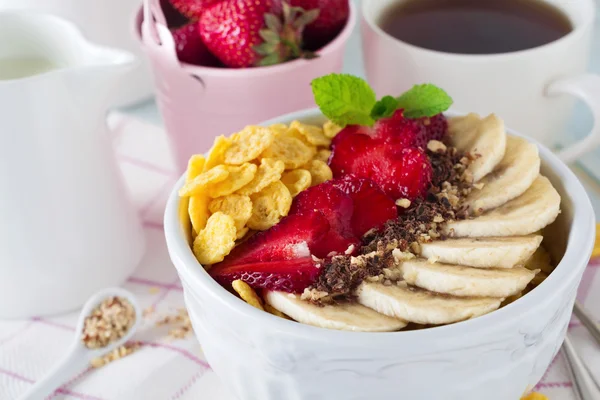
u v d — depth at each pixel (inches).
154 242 26.1
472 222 20.8
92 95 23.3
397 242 20.6
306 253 20.8
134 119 29.5
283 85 24.9
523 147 22.1
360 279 20.2
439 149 22.2
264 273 20.4
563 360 23.0
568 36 25.0
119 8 28.4
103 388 23.0
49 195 23.4
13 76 24.4
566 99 26.0
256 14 24.5
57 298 24.4
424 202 21.4
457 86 25.1
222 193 21.2
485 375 20.0
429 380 19.7
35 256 23.7
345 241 20.9
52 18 24.5
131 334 23.9
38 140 22.9
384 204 21.2
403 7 27.6
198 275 20.2
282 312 20.2
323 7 25.4
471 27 26.8
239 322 19.8
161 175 27.7
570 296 20.3
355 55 30.9
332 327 19.6
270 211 21.3
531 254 20.6
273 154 21.9
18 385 23.3
